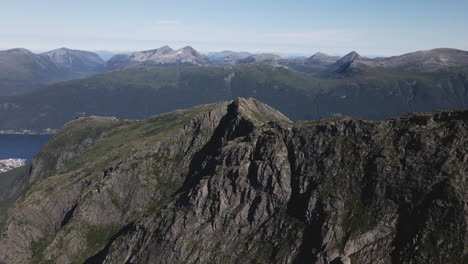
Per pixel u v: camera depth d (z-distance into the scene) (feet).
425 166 412.36
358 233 405.80
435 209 379.76
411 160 424.05
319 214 440.45
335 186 452.35
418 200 397.60
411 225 388.37
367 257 388.98
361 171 448.24
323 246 410.31
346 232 412.36
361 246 398.01
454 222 367.04
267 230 468.75
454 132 417.69
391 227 399.24
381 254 385.70
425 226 376.89
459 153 403.54
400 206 407.03
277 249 444.14
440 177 396.37
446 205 375.86
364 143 468.34
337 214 429.79
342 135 490.49
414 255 366.02
